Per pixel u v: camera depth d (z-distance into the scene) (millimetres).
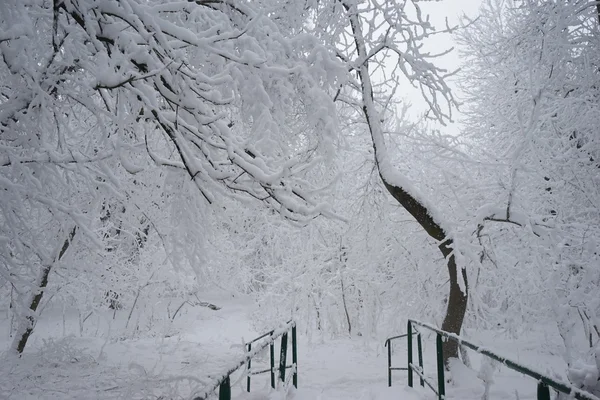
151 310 15781
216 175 5312
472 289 9742
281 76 6059
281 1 7051
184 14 5754
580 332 12672
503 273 10328
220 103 4957
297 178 5746
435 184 10266
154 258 14156
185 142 4969
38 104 4473
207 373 8211
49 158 4582
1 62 4383
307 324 14141
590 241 8156
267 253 16719
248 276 17469
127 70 4582
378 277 13141
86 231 4547
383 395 6125
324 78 6746
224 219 6488
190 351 10703
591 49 9734
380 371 9320
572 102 9633
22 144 4613
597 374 3299
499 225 10117
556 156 9289
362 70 8820
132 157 7273
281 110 6297
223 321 18500
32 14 4422
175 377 4965
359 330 15000
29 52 4012
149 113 5383
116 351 10070
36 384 6805
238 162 5137
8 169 4570
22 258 4805
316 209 5387
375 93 9680
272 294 14859
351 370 9445
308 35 6562
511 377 7969
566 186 9641
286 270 15148
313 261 14289
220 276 16984
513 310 10602
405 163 12289
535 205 9734
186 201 6148
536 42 10375
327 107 6449
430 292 11500
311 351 12391
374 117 8984
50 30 4715
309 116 6797
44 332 14430
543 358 10711
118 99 4777
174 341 12492
